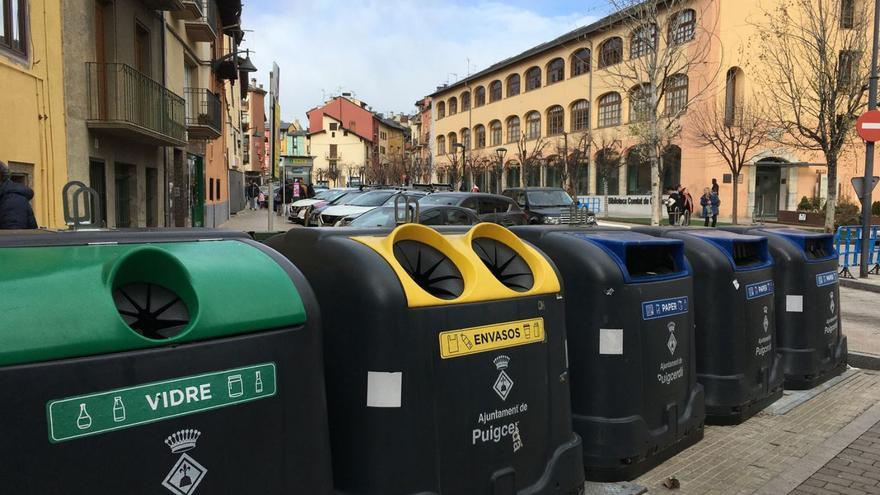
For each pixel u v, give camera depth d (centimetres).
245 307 209
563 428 328
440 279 302
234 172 3819
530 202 1923
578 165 4066
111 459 177
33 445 165
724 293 493
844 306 1065
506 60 5669
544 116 4944
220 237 241
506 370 295
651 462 405
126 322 201
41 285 179
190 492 192
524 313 307
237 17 2764
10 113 925
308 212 2372
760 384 520
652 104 2397
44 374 167
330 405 276
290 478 216
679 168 3684
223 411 200
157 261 208
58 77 1064
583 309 389
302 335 223
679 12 2409
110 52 1282
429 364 269
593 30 4106
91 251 204
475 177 6209
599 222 3098
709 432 479
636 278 396
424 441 266
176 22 1775
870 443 464
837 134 1819
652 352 400
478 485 283
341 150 10250
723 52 3044
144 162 1527
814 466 419
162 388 187
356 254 276
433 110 7300
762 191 3475
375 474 263
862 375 659
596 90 4241
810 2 1964
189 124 1953
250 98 7575
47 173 1032
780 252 596
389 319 263
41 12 1012
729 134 2794
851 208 2781
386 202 1584
